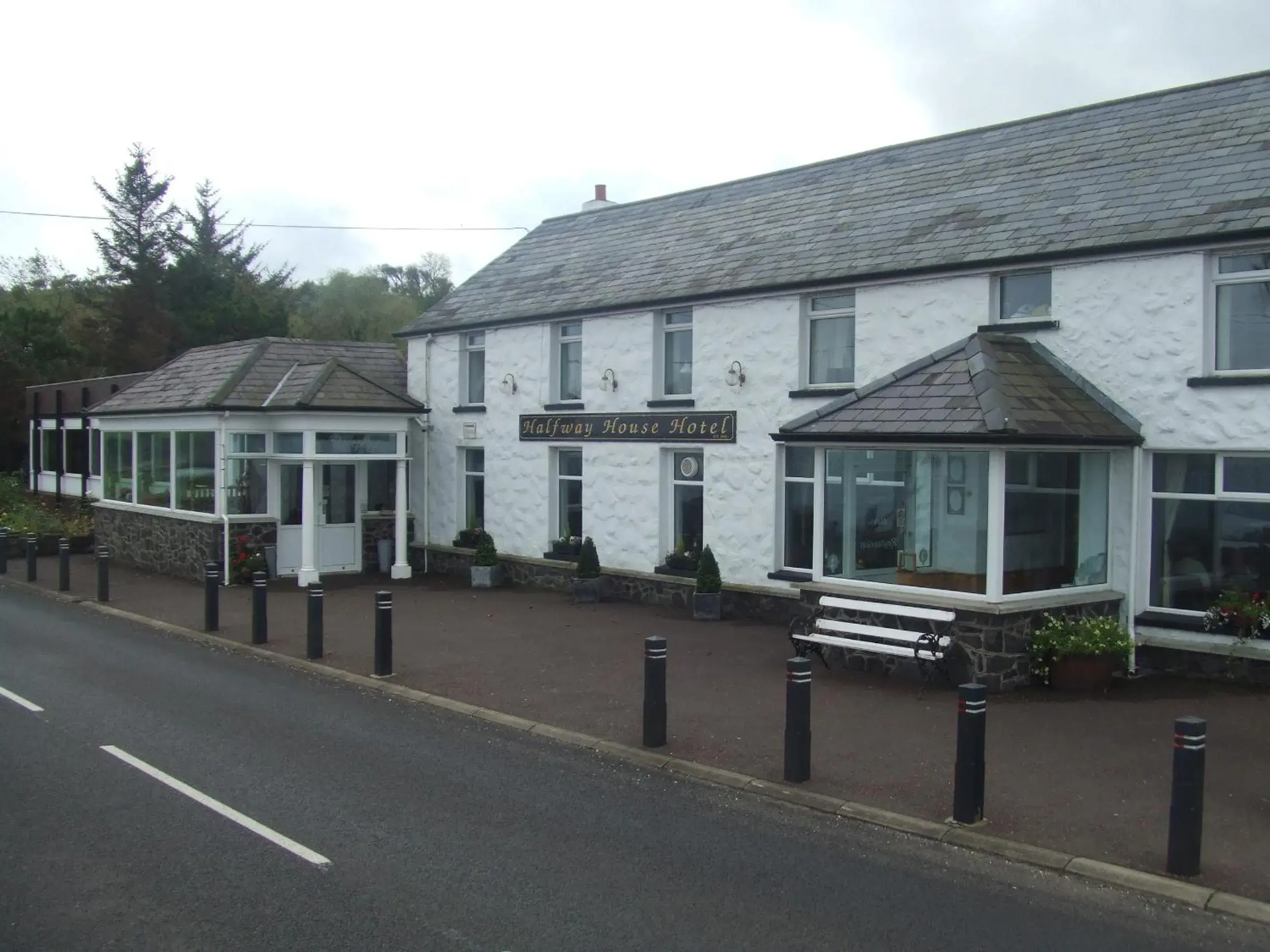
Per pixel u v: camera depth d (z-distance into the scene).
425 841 7.11
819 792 8.20
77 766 8.71
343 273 62.47
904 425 11.96
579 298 18.94
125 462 24.28
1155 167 13.33
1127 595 12.36
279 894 6.18
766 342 15.88
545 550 19.64
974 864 6.88
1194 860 6.56
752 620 16.02
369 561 21.97
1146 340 12.17
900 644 11.85
